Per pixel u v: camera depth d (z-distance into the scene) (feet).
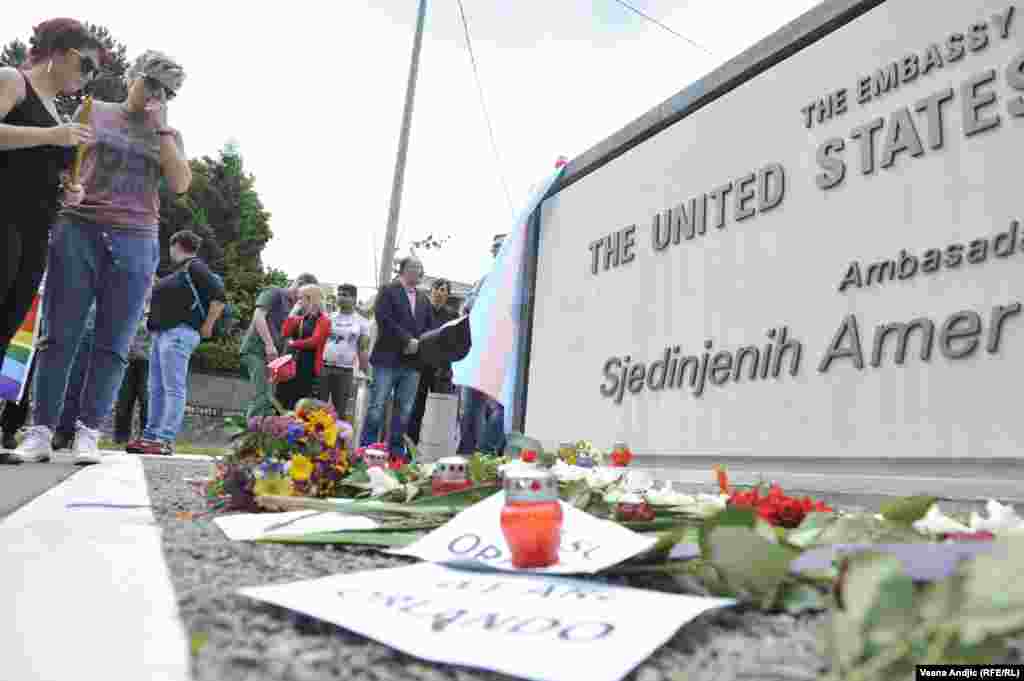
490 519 5.90
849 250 10.01
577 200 16.40
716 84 12.51
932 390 8.81
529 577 4.64
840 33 10.48
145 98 15.03
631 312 14.20
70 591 3.93
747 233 11.70
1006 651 2.25
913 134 9.33
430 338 20.59
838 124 10.37
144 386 31.01
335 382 25.82
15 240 12.81
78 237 14.65
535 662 3.00
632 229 14.43
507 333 17.93
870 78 9.99
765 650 3.35
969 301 8.52
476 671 3.00
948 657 2.26
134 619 3.45
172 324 21.95
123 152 14.94
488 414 22.61
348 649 3.22
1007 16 8.43
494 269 18.38
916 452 8.89
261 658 3.02
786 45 11.23
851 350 9.79
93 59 13.51
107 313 15.25
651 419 13.33
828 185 10.39
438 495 7.66
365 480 9.77
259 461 9.38
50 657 2.85
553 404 16.29
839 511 8.82
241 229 104.94
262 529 6.72
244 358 25.52
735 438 11.48
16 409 17.04
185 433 56.08
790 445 10.55
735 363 11.62
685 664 3.15
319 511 8.00
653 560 4.91
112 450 25.72
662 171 13.78
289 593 3.91
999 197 8.34
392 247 31.81
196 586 4.31
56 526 6.43
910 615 2.36
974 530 5.37
